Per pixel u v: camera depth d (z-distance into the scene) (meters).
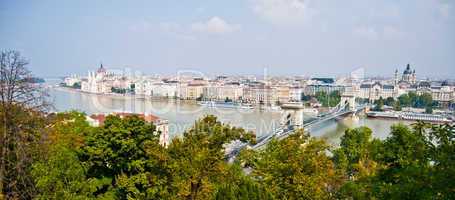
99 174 31.78
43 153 28.22
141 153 29.86
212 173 26.33
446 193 12.95
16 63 29.98
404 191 14.46
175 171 25.80
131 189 27.52
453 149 14.22
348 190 23.98
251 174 34.97
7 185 27.56
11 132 28.19
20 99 30.02
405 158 21.20
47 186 25.41
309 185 27.84
